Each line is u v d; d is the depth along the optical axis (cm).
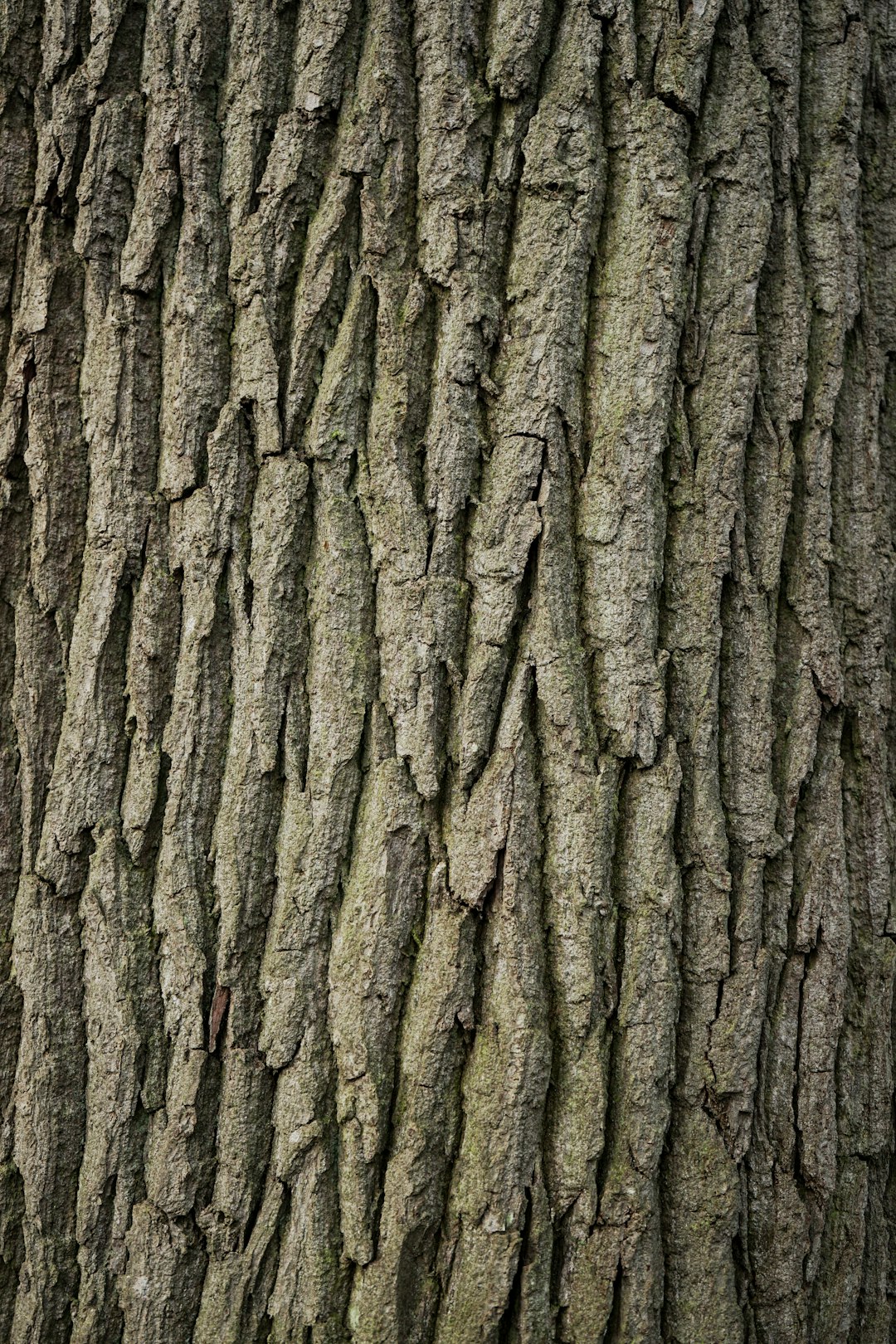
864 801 105
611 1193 100
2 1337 103
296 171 103
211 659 103
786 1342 101
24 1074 104
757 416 104
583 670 101
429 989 101
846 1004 105
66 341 106
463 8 102
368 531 102
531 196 102
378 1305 100
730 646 103
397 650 102
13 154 107
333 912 102
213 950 103
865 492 106
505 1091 100
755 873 102
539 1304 99
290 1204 101
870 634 106
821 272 105
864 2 107
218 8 104
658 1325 100
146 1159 103
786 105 105
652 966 101
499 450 102
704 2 103
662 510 102
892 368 109
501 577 101
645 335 102
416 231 103
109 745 104
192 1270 102
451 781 101
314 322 103
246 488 103
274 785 103
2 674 106
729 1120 101
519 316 102
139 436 104
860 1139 104
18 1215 104
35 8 107
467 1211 100
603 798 101
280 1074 102
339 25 103
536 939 100
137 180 105
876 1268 104
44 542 105
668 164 102
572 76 102
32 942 104
